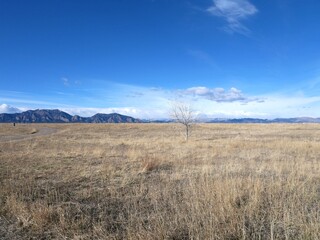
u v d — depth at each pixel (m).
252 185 8.75
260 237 5.57
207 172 11.11
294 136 38.19
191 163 14.81
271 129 56.19
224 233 5.63
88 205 7.86
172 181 10.58
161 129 61.31
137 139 34.50
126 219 6.80
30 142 30.39
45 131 59.66
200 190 8.34
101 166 13.69
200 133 47.31
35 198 8.48
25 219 6.58
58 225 6.27
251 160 15.49
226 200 7.14
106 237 5.64
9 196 8.23
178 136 41.25
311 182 9.76
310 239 5.30
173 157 16.97
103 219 6.80
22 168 13.34
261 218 6.51
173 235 5.70
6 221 6.63
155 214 6.80
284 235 5.62
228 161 15.23
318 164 13.43
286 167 12.70
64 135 46.31
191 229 5.76
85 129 64.62
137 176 11.59
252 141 28.11
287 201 7.39
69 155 18.17
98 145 26.83
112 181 10.70
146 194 8.90
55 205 7.71
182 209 7.01
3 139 37.19
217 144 25.58
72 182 10.66
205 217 6.43
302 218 6.23
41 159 16.38
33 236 5.91
